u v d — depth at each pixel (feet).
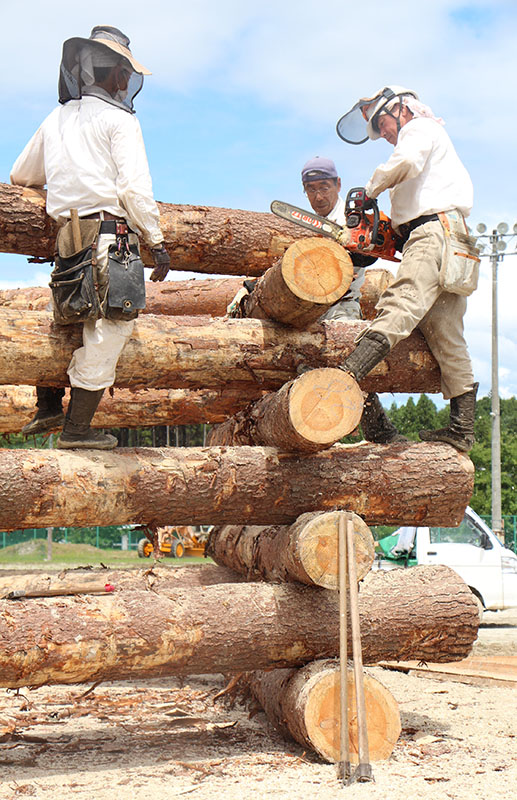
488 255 96.22
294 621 16.26
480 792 13.53
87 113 15.26
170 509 16.25
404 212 17.54
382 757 15.57
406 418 218.38
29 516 15.37
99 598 15.49
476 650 32.83
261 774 14.49
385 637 16.85
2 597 15.43
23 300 23.72
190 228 18.48
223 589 16.42
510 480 162.20
